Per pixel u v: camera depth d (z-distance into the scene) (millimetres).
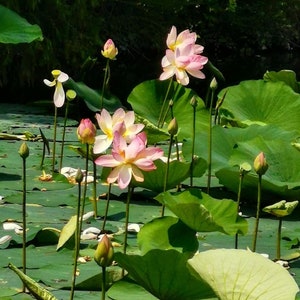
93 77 26047
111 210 7582
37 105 17094
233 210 6223
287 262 6277
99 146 5535
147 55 36656
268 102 12055
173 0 32250
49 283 5375
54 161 9281
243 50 45125
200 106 11859
